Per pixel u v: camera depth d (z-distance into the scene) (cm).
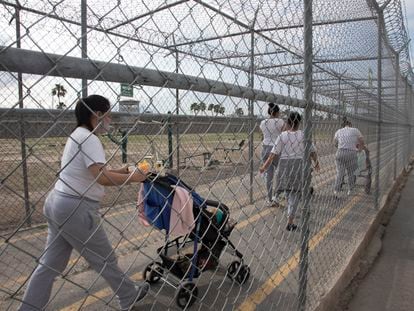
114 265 251
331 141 421
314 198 407
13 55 104
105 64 128
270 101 233
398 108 1130
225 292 358
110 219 470
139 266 410
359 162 808
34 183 381
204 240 325
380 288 414
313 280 354
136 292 263
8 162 383
